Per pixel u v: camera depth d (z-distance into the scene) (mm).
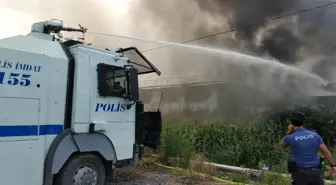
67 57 5207
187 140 9047
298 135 4219
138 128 6332
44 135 4820
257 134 10320
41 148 4770
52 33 5992
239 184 6637
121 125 5930
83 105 5297
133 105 6188
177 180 6922
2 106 4348
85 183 5332
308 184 4023
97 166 5559
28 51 4684
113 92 5750
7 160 4387
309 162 4086
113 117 5781
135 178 7027
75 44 5531
